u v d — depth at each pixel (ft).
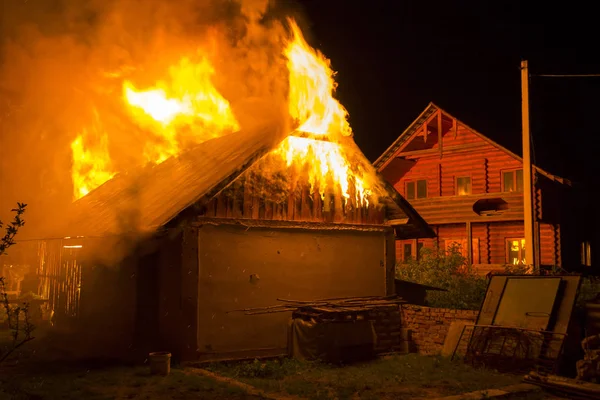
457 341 40.83
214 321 38.86
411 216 50.01
